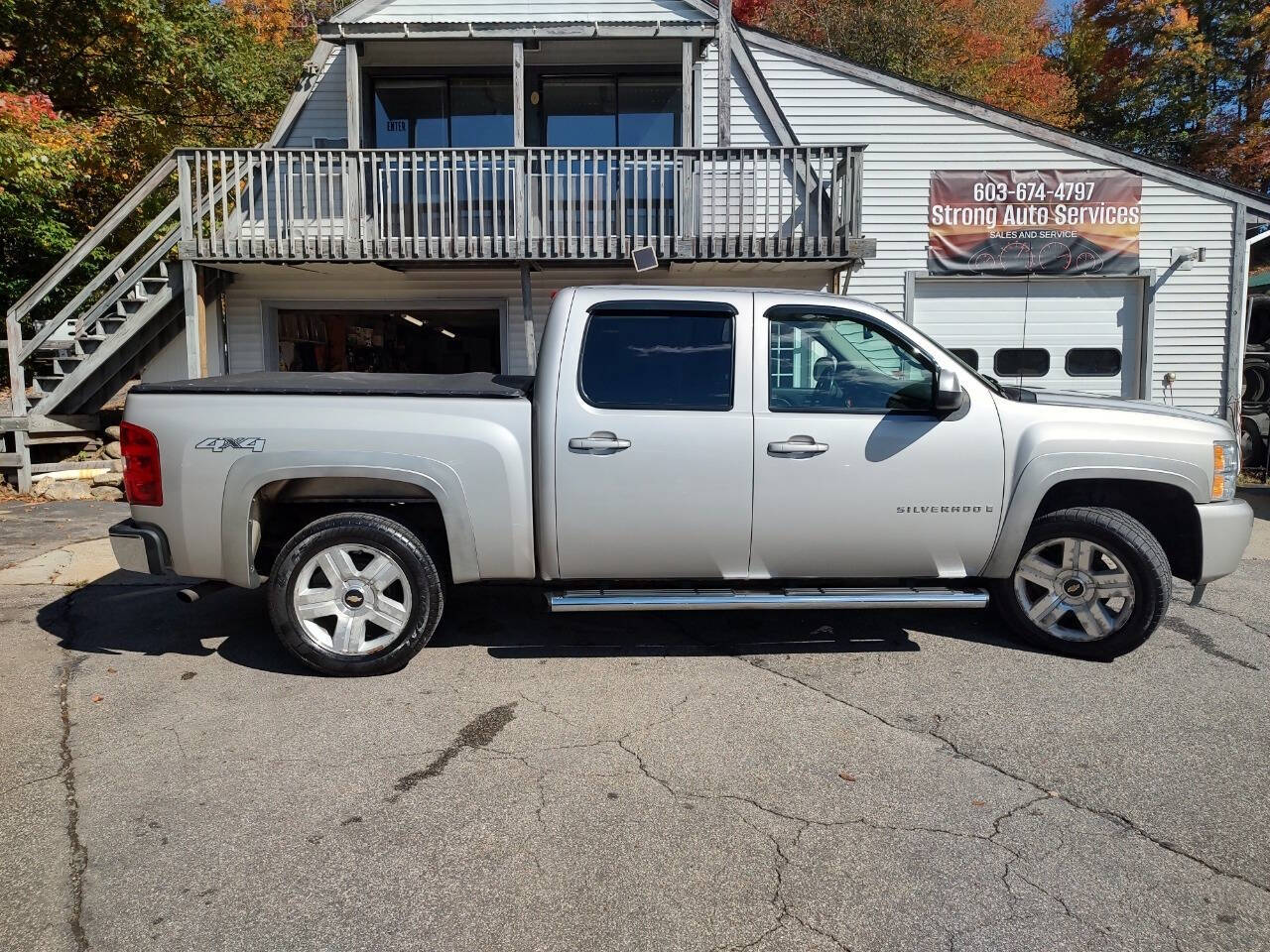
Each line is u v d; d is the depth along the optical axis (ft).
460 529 13.97
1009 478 14.30
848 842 9.50
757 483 13.94
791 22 71.61
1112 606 14.97
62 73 50.01
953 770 11.14
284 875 8.87
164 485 13.80
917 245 38.83
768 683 13.94
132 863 9.05
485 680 14.02
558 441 13.80
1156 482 14.64
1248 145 73.46
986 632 16.51
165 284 35.04
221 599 18.88
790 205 37.55
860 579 14.94
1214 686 13.94
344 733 12.11
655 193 38.37
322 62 39.11
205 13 52.95
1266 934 8.06
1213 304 38.40
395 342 42.78
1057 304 38.91
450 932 8.04
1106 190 38.19
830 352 14.38
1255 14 77.82
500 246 33.45
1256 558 23.67
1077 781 10.87
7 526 27.50
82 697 13.39
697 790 10.57
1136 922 8.22
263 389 13.99
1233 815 10.10
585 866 9.05
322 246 33.42
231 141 57.88
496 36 34.88
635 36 34.88
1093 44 83.97
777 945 7.88
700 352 14.07
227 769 11.09
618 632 16.47
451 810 10.10
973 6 72.74
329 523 13.93
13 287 47.29
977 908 8.40
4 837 9.52
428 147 39.70
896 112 38.45
